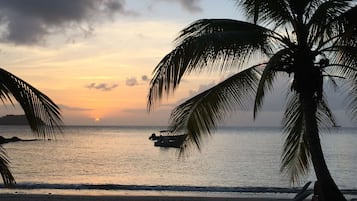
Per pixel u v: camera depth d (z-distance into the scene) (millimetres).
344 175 39000
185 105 9781
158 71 8969
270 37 9859
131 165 48250
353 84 10586
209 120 9664
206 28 9766
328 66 10000
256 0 9906
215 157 58312
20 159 54469
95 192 22422
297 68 9664
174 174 39719
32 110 6527
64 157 59000
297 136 11812
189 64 8820
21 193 20938
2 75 6488
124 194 21531
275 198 19156
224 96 9672
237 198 18766
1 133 158875
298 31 9867
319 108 11961
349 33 8805
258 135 176375
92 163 50656
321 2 10328
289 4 9977
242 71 9938
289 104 11656
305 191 11805
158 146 79875
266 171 41938
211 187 25344
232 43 8773
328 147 84750
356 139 130250
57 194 20062
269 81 10383
